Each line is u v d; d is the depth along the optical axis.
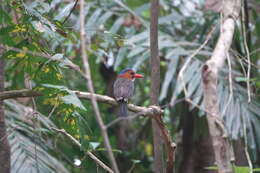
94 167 9.78
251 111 11.26
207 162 14.03
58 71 7.86
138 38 12.45
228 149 5.05
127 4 16.55
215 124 5.09
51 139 11.47
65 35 8.45
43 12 8.34
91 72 12.94
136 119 16.11
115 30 13.23
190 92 11.16
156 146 7.95
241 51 12.68
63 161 11.95
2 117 8.33
